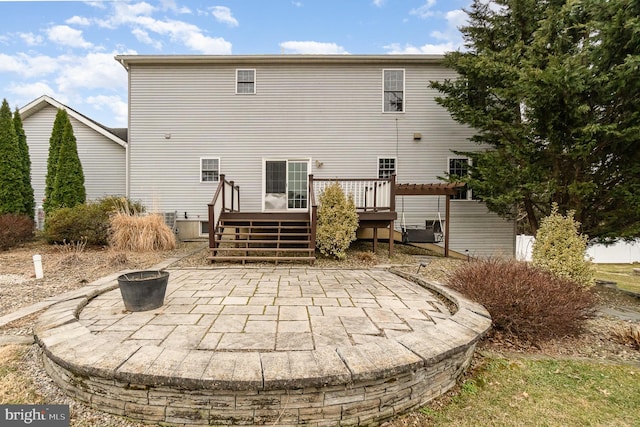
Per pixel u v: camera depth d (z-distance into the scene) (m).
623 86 4.94
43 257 6.45
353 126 9.81
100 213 7.62
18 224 7.65
